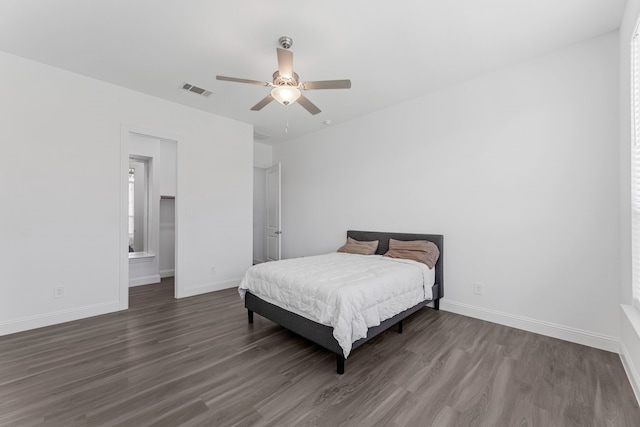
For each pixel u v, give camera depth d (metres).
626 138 2.15
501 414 1.65
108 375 2.03
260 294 2.84
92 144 3.19
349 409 1.69
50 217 2.93
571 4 2.07
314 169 5.18
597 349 2.43
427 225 3.61
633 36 1.93
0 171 2.67
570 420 1.60
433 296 3.25
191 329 2.87
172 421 1.58
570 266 2.60
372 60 2.82
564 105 2.63
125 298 3.45
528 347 2.47
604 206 2.44
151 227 4.89
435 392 1.85
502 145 2.99
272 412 1.66
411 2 2.04
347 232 4.52
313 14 2.16
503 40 2.51
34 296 2.84
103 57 2.78
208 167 4.24
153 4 2.06
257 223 6.52
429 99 3.58
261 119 4.54
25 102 2.79
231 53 2.70
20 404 1.71
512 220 2.93
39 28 2.34
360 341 2.22
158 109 3.71
